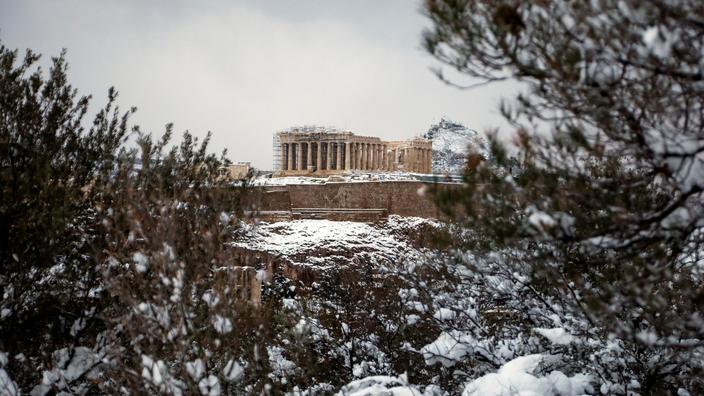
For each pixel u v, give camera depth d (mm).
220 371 6742
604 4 3873
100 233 7855
